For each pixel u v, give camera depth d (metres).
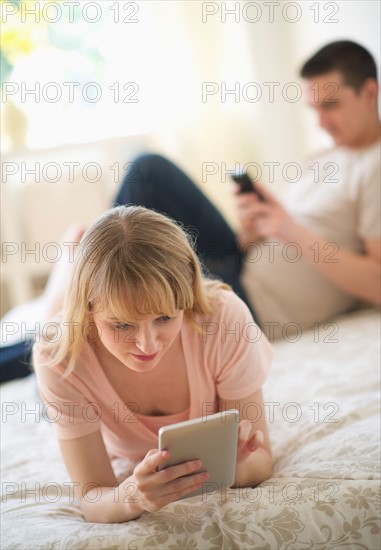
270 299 2.00
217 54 3.05
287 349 1.79
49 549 0.91
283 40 2.84
